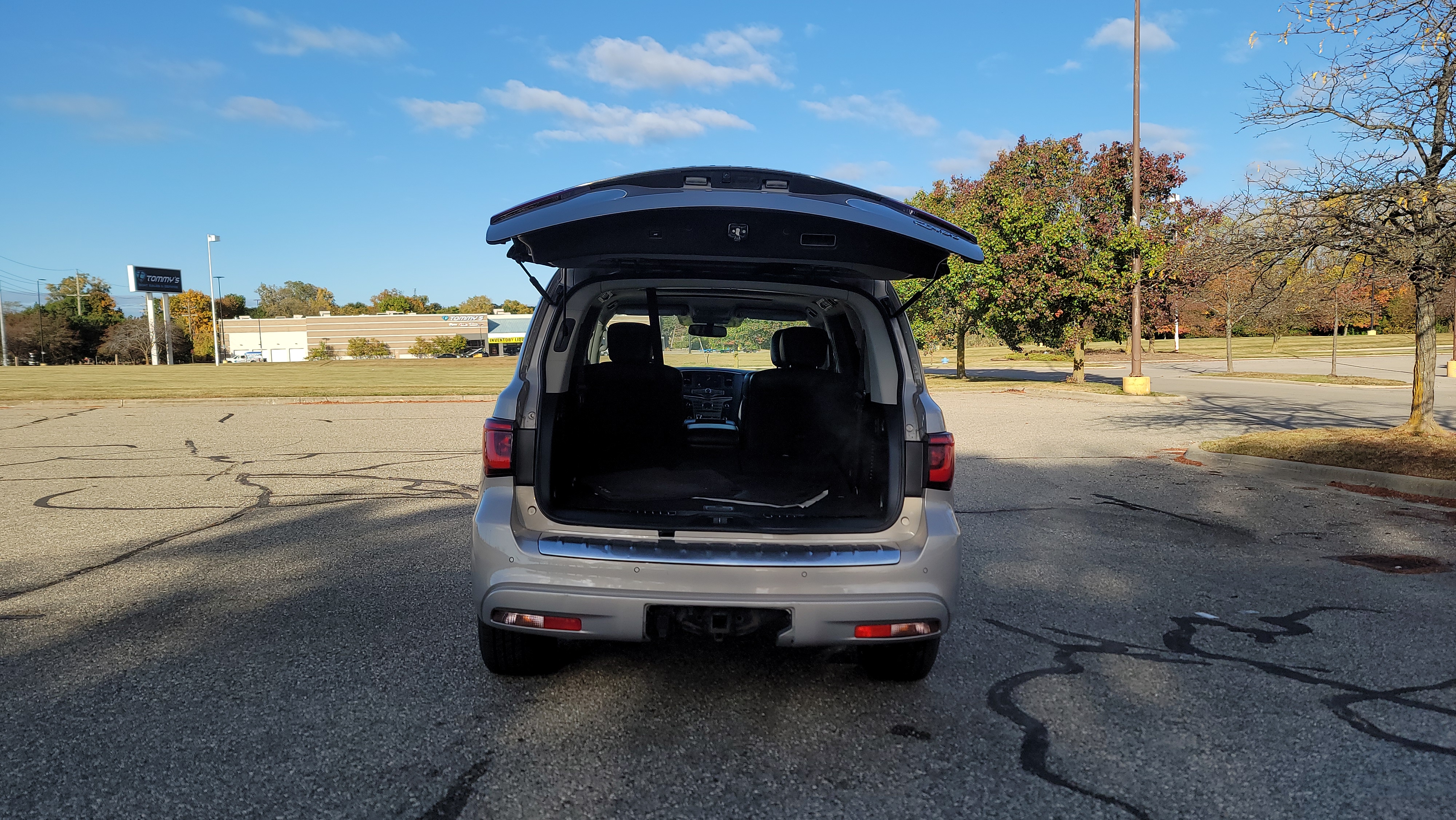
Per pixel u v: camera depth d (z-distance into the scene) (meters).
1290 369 36.94
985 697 3.69
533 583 3.19
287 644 4.21
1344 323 30.72
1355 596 5.23
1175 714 3.53
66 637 4.30
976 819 2.73
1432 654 4.24
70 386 25.67
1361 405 19.70
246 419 16.28
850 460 4.15
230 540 6.47
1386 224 9.59
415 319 115.50
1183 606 5.01
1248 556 6.22
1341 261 10.13
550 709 3.50
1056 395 23.00
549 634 3.22
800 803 2.81
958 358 34.22
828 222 3.11
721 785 2.91
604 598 3.14
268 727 3.30
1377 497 8.59
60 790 2.81
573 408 3.95
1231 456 10.75
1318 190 9.63
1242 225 10.51
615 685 3.77
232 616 4.64
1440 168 9.13
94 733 3.23
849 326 4.14
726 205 3.02
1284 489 9.05
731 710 3.52
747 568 3.16
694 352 5.72
